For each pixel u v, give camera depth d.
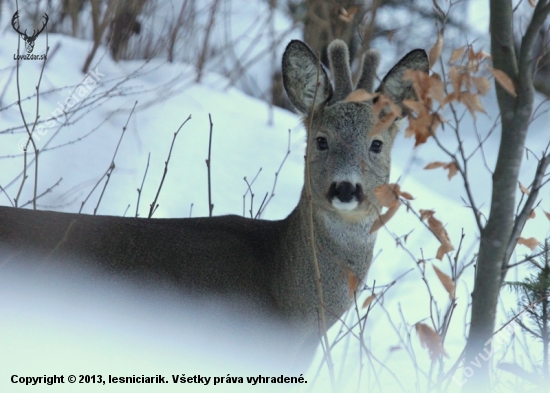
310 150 9.66
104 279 9.30
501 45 8.02
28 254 9.20
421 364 11.05
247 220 10.35
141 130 15.56
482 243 8.09
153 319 9.37
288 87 10.16
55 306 9.16
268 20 19.59
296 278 9.61
